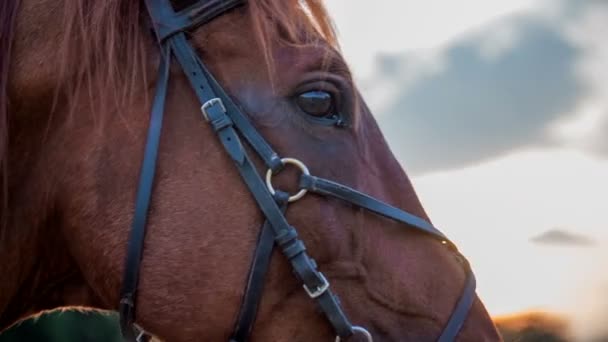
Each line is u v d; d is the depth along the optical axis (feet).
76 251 7.18
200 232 6.88
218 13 7.22
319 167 7.00
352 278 7.00
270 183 6.89
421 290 7.18
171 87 7.09
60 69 7.06
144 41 7.17
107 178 6.98
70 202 7.06
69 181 7.04
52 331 19.81
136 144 6.99
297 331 6.88
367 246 7.09
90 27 7.14
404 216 7.24
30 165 7.11
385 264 7.13
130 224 6.92
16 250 7.19
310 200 6.95
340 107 7.22
